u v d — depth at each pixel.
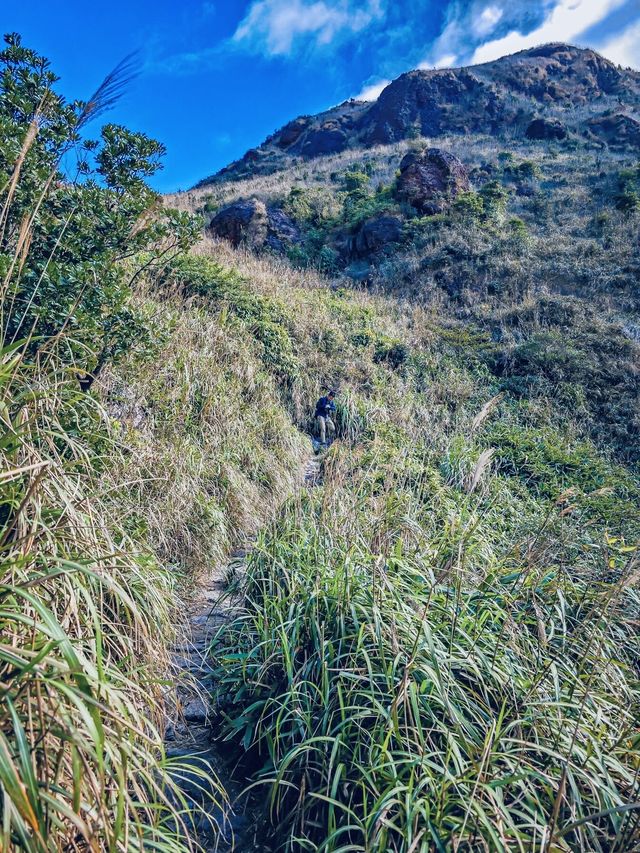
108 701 1.60
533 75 62.25
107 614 2.73
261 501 6.47
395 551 3.49
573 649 3.02
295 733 2.65
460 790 2.04
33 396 2.28
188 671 2.97
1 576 1.74
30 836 1.27
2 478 1.85
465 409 11.83
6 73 4.01
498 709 2.56
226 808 2.47
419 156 25.97
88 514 2.45
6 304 3.40
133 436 4.88
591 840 2.13
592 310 16.03
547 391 12.67
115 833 1.40
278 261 21.94
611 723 2.57
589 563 4.12
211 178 57.19
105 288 4.01
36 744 1.45
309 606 3.07
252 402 8.93
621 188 27.61
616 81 65.94
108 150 4.52
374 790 2.12
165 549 4.57
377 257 22.38
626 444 11.12
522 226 22.27
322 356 12.91
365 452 7.18
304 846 2.16
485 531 4.71
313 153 54.94
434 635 2.73
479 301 18.09
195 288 10.79
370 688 2.53
